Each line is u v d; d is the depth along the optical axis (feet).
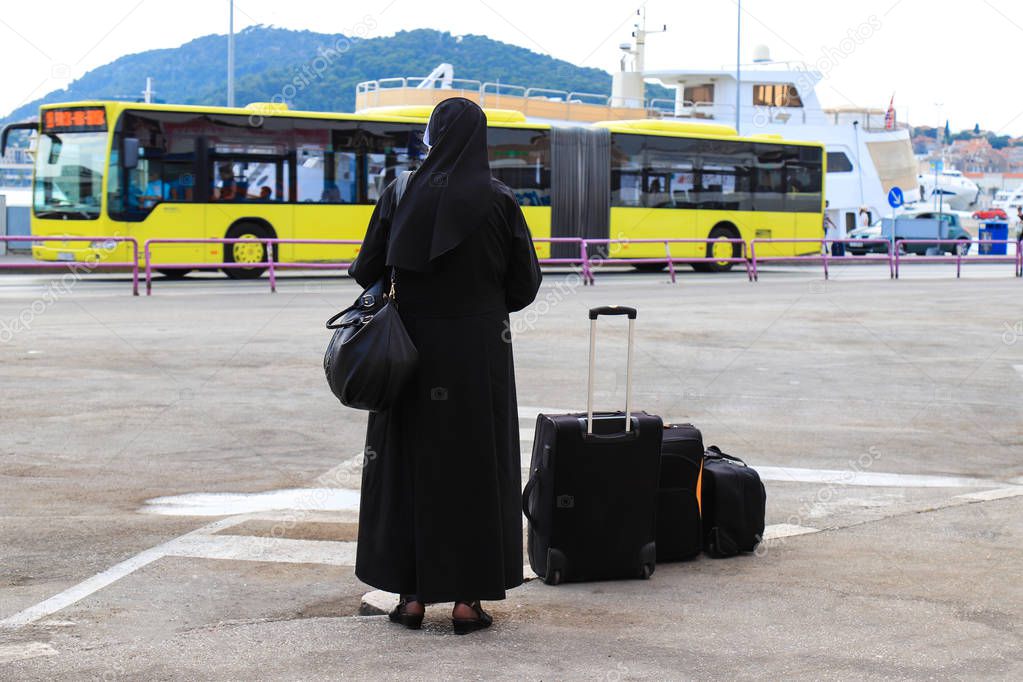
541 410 31.76
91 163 75.66
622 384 36.14
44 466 24.76
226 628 14.71
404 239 13.74
